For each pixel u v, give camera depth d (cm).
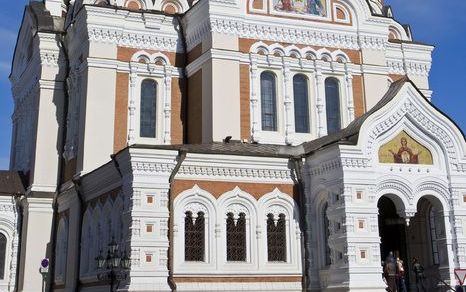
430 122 2738
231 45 3325
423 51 4003
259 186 2755
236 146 2995
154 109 3506
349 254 2500
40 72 3894
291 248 2742
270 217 2759
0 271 3816
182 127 3516
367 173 2594
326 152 2664
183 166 2627
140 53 3516
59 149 3841
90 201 3166
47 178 3791
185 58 3600
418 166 2706
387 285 2605
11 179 4041
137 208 2491
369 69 3588
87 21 3403
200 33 3438
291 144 3303
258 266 2673
